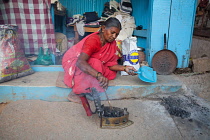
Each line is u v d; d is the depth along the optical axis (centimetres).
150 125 196
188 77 313
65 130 189
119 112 196
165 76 299
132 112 220
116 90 249
